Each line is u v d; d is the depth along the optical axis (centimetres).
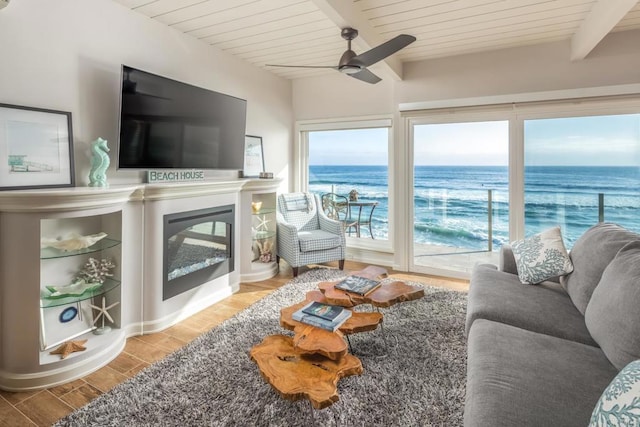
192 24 304
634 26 305
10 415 173
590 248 204
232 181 332
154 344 244
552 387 121
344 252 416
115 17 262
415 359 218
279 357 157
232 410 173
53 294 212
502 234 376
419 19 289
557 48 338
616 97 314
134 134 254
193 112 303
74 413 171
